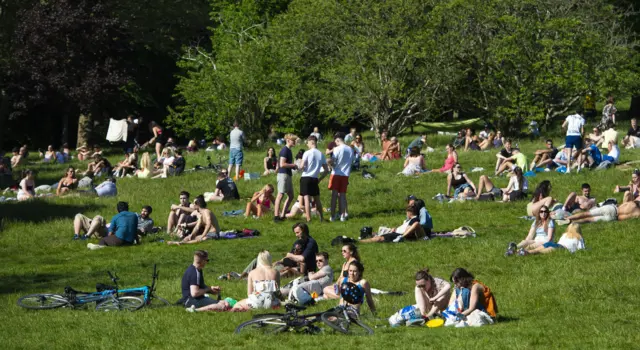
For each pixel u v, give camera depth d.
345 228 36.81
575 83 66.56
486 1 68.38
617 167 48.09
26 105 78.81
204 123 74.94
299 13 74.69
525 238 32.97
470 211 39.91
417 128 82.88
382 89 68.06
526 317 22.23
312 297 24.94
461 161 53.66
